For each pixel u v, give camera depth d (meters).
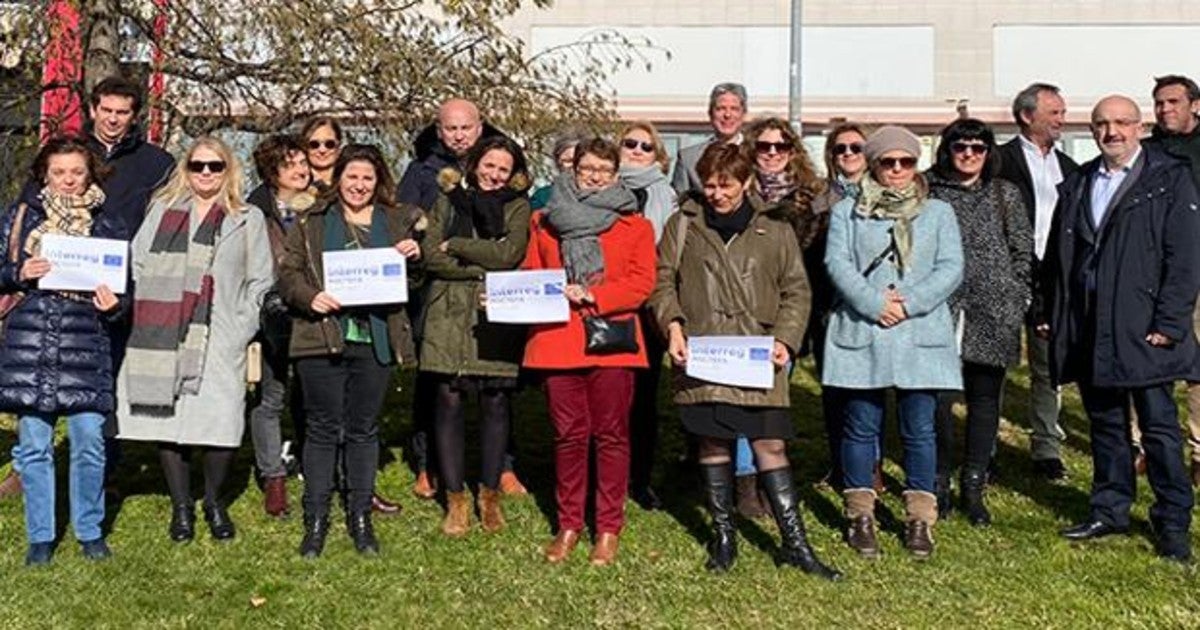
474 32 8.24
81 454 4.62
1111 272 4.79
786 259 4.60
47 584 4.44
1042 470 6.14
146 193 5.24
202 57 7.77
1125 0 21.88
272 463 5.34
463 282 4.91
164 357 4.66
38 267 4.34
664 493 5.82
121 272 4.47
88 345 4.51
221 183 4.85
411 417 7.53
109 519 5.24
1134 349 4.73
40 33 7.41
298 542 4.98
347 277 4.60
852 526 4.88
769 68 22.25
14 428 6.91
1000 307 5.07
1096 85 22.03
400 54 7.74
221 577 4.57
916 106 22.09
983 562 4.75
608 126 8.25
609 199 4.65
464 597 4.40
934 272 4.64
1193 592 4.41
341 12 7.80
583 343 4.66
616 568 4.68
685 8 22.22
